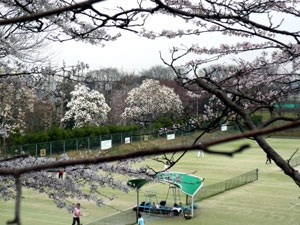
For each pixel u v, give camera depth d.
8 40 9.41
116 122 69.75
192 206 27.83
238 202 31.55
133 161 8.82
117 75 72.38
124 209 29.28
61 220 26.53
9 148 34.25
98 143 48.44
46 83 10.37
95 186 9.03
